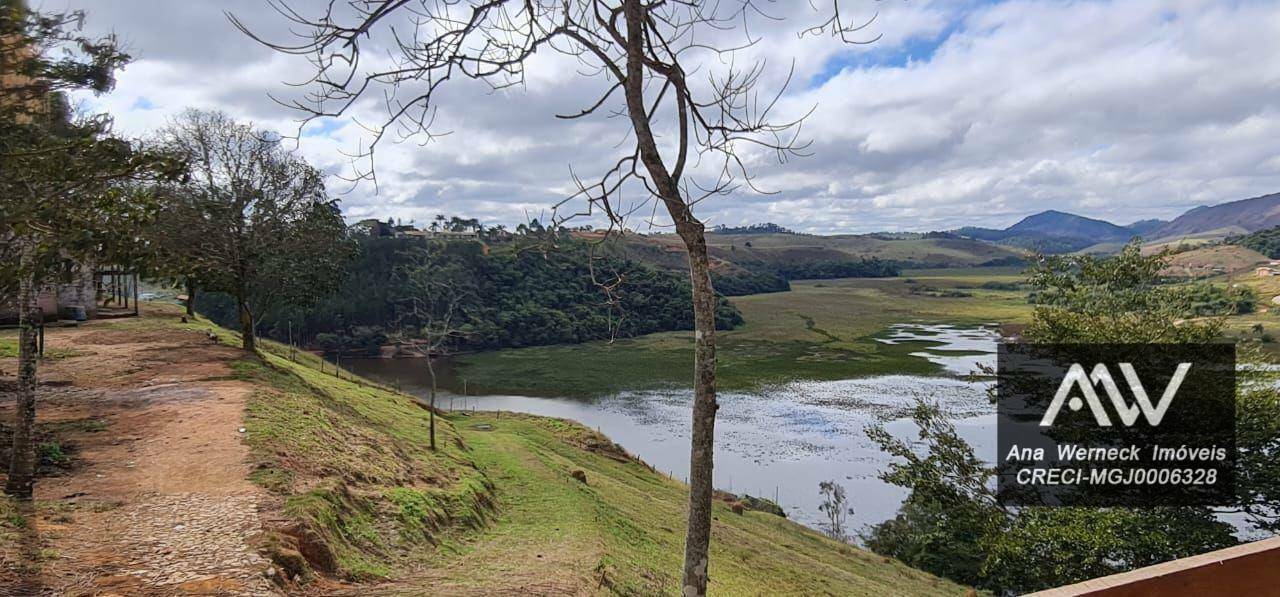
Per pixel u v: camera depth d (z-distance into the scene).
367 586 10.62
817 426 50.47
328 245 31.22
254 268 29.02
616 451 40.06
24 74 7.79
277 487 12.59
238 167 27.86
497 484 23.33
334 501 12.91
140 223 9.39
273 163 29.22
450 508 16.95
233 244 27.78
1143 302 19.08
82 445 14.84
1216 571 2.74
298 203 30.23
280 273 29.77
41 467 13.01
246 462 13.87
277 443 15.66
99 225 8.66
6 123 7.77
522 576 12.62
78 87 8.27
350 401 28.64
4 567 8.17
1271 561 2.86
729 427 50.41
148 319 38.69
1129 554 15.97
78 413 17.62
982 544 18.39
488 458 27.33
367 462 17.48
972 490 19.38
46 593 7.71
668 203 4.97
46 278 8.98
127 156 8.55
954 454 19.70
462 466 22.64
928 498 19.78
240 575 8.76
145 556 9.22
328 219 31.08
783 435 48.28
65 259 8.47
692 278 5.30
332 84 4.12
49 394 19.59
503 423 40.81
